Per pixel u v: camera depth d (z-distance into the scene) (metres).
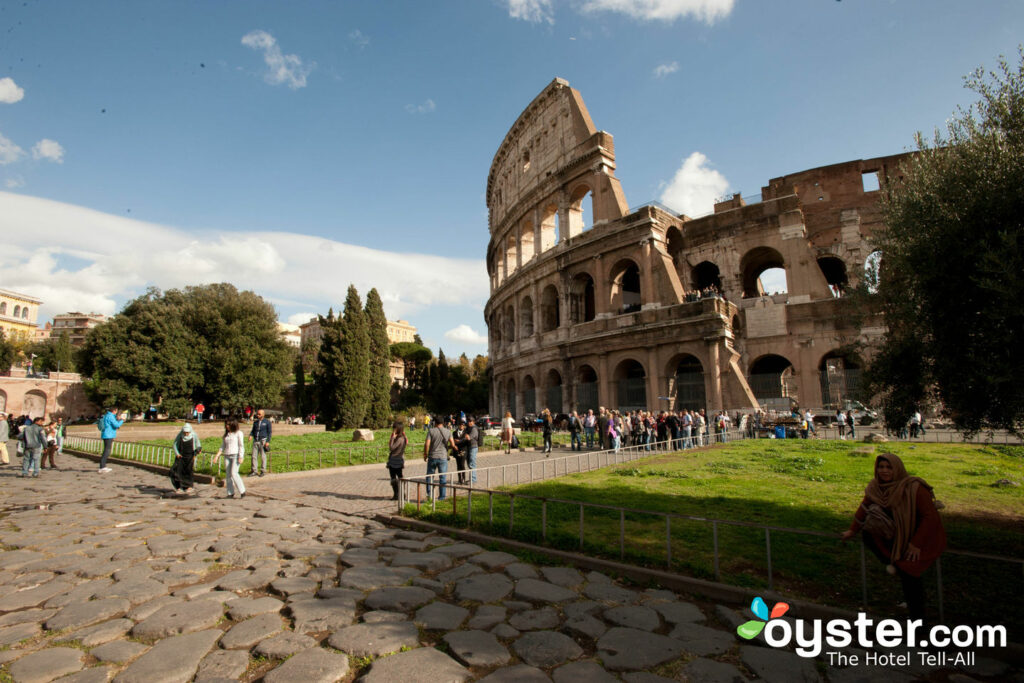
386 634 6.34
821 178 47.81
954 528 10.84
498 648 5.98
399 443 15.13
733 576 8.02
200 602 7.50
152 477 21.77
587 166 49.75
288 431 53.94
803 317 41.91
